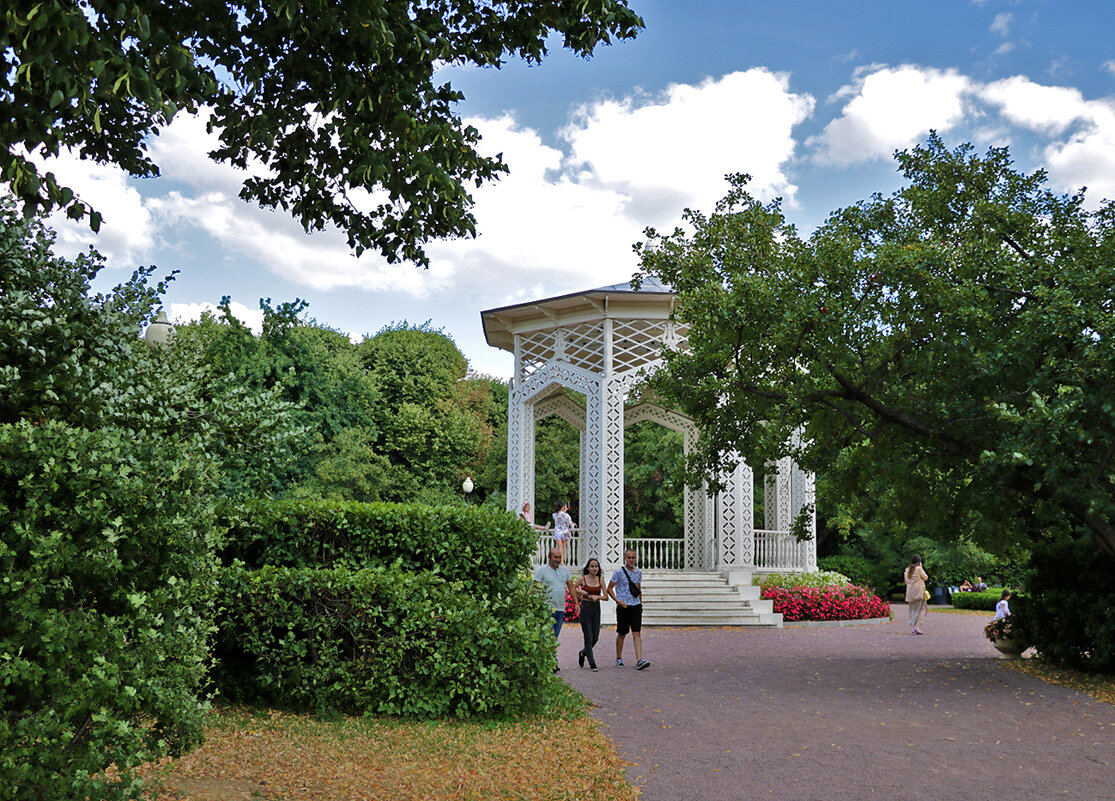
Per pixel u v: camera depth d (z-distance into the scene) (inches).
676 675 436.8
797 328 391.9
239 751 244.4
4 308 203.6
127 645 162.6
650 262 475.5
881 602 810.2
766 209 457.7
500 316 814.5
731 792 226.7
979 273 405.1
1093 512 364.5
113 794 152.2
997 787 233.3
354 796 208.1
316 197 275.4
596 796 218.5
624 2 249.3
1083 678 422.9
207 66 227.1
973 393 401.7
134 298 242.2
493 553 344.5
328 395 1160.2
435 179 213.6
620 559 725.9
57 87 157.6
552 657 323.9
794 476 847.1
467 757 248.8
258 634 307.0
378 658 301.6
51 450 150.0
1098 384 356.8
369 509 335.9
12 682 137.4
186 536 177.3
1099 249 380.8
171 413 233.5
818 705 352.8
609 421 736.3
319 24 201.6
